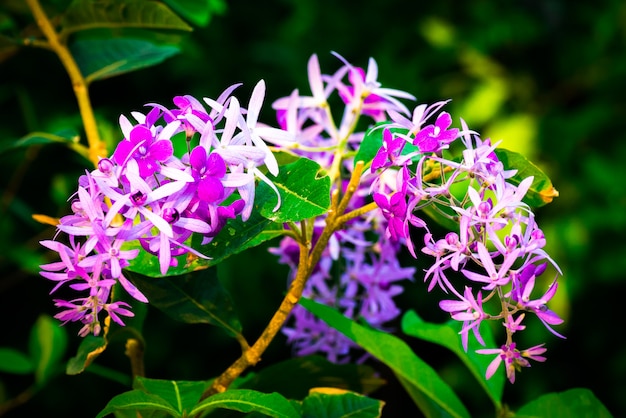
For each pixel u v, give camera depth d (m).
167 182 0.54
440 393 0.66
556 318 0.54
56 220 0.67
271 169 0.54
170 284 0.64
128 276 0.62
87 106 0.75
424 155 0.56
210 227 0.53
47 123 1.38
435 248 0.54
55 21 0.76
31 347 0.94
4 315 1.53
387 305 0.71
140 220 0.54
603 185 1.77
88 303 0.54
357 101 0.67
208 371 1.71
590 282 1.76
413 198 0.55
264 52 1.78
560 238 1.72
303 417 0.61
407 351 0.66
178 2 0.85
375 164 0.56
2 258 1.14
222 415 0.63
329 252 0.70
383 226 0.69
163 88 1.73
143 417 0.60
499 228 0.54
